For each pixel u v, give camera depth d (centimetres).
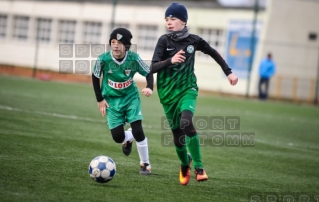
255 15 6788
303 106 6531
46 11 9019
